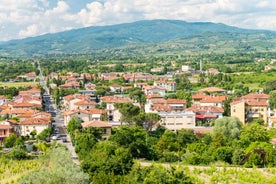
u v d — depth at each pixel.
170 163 146.50
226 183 119.81
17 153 157.25
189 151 158.62
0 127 188.62
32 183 94.44
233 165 144.38
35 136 199.88
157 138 179.62
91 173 115.38
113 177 106.88
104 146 139.00
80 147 155.00
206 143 171.50
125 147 152.00
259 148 147.38
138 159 151.00
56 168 104.50
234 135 180.12
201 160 146.25
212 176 126.00
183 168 130.38
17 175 134.62
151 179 101.88
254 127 169.25
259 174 125.38
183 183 104.88
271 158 141.62
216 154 150.62
